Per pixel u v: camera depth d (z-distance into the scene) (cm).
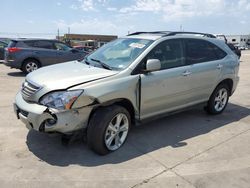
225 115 640
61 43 1291
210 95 605
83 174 371
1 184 345
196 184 357
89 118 410
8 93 813
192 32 590
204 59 578
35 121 387
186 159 420
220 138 504
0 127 523
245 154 443
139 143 471
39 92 397
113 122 430
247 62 2128
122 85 427
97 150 415
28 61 1202
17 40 1194
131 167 392
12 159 404
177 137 503
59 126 382
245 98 819
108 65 469
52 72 446
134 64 453
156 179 365
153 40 497
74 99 382
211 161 416
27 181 352
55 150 434
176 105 532
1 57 1700
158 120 590
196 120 598
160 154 434
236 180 369
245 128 559
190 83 538
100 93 401
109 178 364
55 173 371
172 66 510
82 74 426
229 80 639
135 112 459
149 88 464
